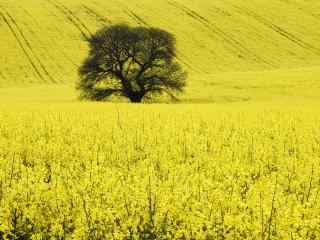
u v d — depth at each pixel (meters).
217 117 26.20
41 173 11.69
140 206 9.20
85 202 9.37
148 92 54.47
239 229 8.46
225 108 34.00
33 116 24.27
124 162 14.41
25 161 14.66
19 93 65.00
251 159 14.77
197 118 25.50
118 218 9.10
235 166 12.95
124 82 52.25
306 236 8.43
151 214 8.80
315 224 8.44
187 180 11.10
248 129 21.56
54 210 9.24
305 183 11.73
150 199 9.22
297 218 8.50
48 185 10.11
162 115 26.59
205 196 9.85
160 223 8.73
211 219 8.70
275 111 30.77
